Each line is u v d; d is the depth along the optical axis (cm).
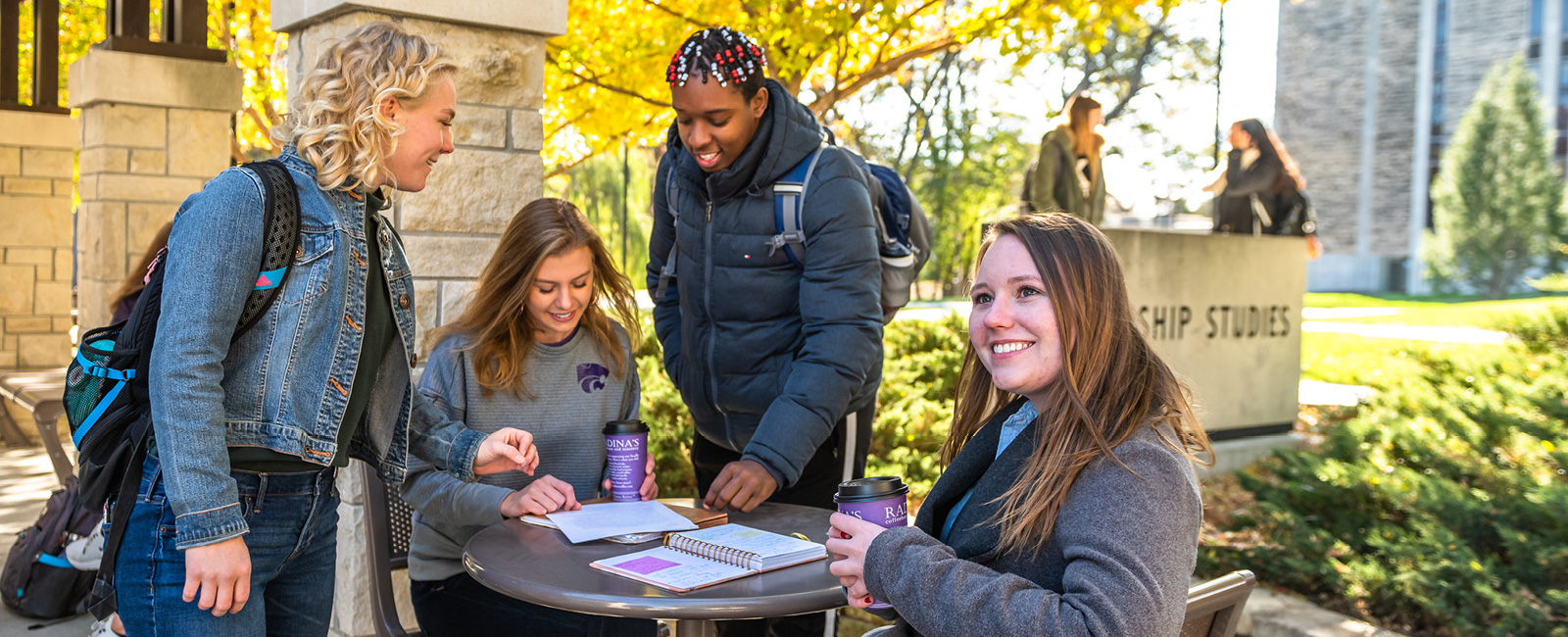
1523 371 607
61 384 572
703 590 179
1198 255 645
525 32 345
